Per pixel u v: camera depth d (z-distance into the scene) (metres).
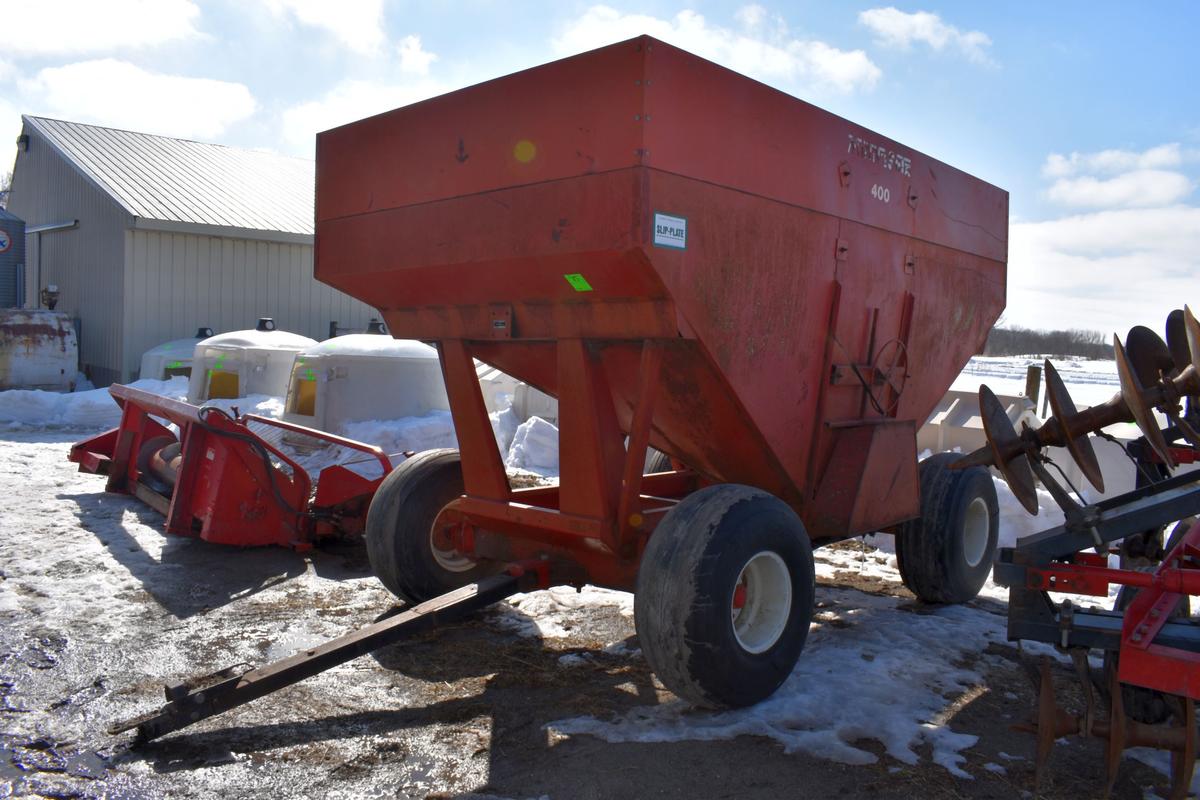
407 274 4.56
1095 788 3.49
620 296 3.93
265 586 5.89
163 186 18.78
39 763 3.49
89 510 7.79
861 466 4.82
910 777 3.51
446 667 4.60
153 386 14.12
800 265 4.48
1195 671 3.15
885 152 5.09
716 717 4.00
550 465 10.41
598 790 3.36
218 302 18.02
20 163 22.50
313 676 4.43
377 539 5.31
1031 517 7.09
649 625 3.86
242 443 6.28
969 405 8.81
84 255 18.77
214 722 3.91
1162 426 6.96
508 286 4.29
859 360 5.06
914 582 5.77
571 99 3.77
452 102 4.24
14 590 5.56
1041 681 3.49
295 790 3.34
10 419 13.54
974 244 6.09
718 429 4.60
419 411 11.16
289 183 21.75
